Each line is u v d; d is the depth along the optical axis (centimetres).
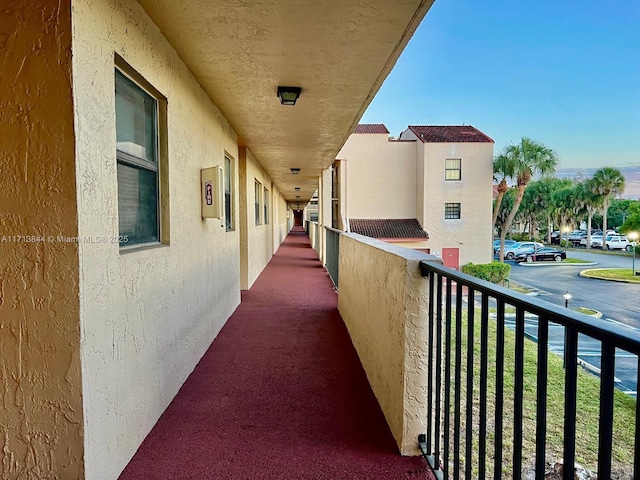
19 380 153
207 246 361
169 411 245
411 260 194
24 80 146
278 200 1573
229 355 346
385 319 239
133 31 203
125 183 209
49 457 155
